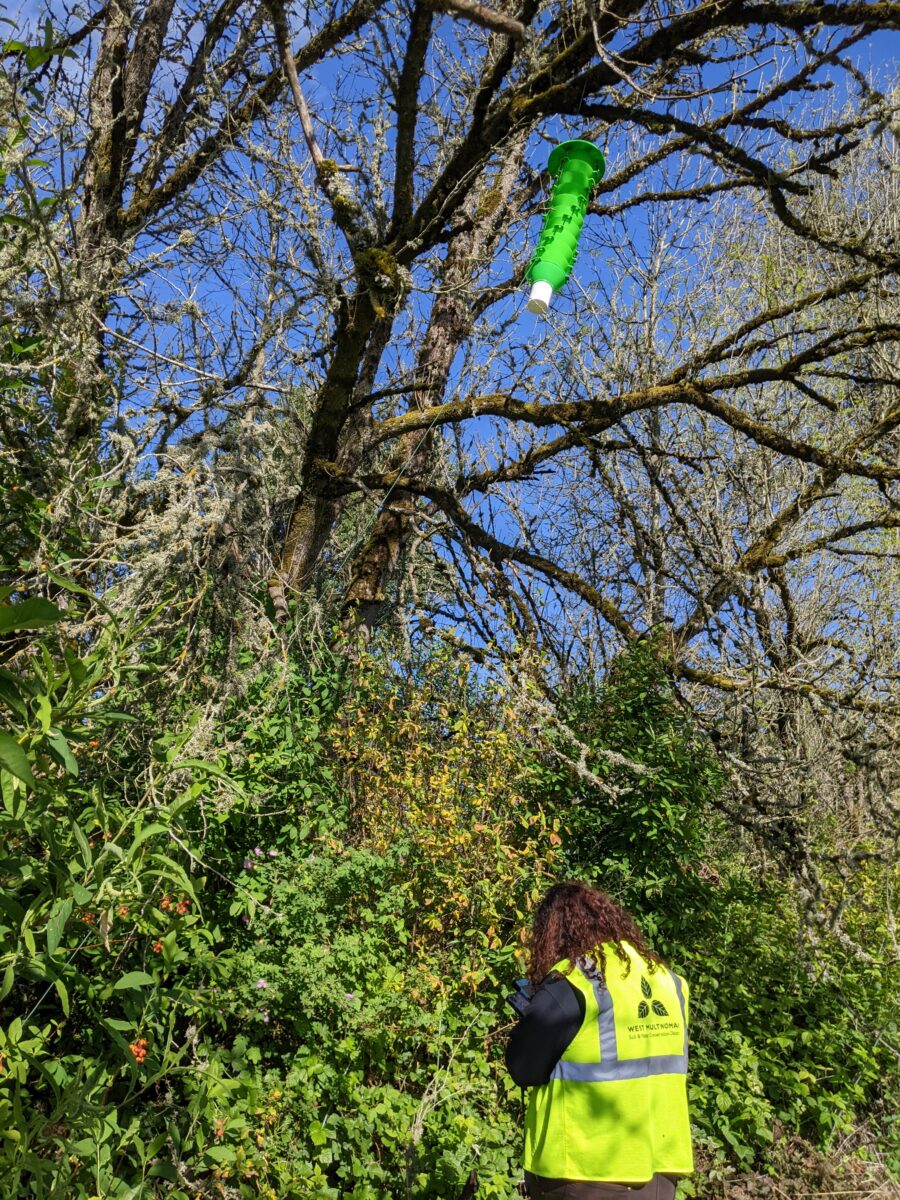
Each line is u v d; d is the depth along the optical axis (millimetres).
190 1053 4023
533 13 5129
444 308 8086
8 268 3506
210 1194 3576
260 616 4836
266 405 4922
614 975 3037
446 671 6656
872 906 7805
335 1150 4117
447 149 7941
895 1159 5422
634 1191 2938
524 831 6137
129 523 4375
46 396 4031
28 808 2578
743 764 6555
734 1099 5285
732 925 6867
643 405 6625
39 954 2682
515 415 6766
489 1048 5117
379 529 7723
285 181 5980
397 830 5613
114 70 5652
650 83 5668
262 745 4992
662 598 8078
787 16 4543
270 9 4949
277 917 4352
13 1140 2607
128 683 3436
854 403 9242
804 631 8219
